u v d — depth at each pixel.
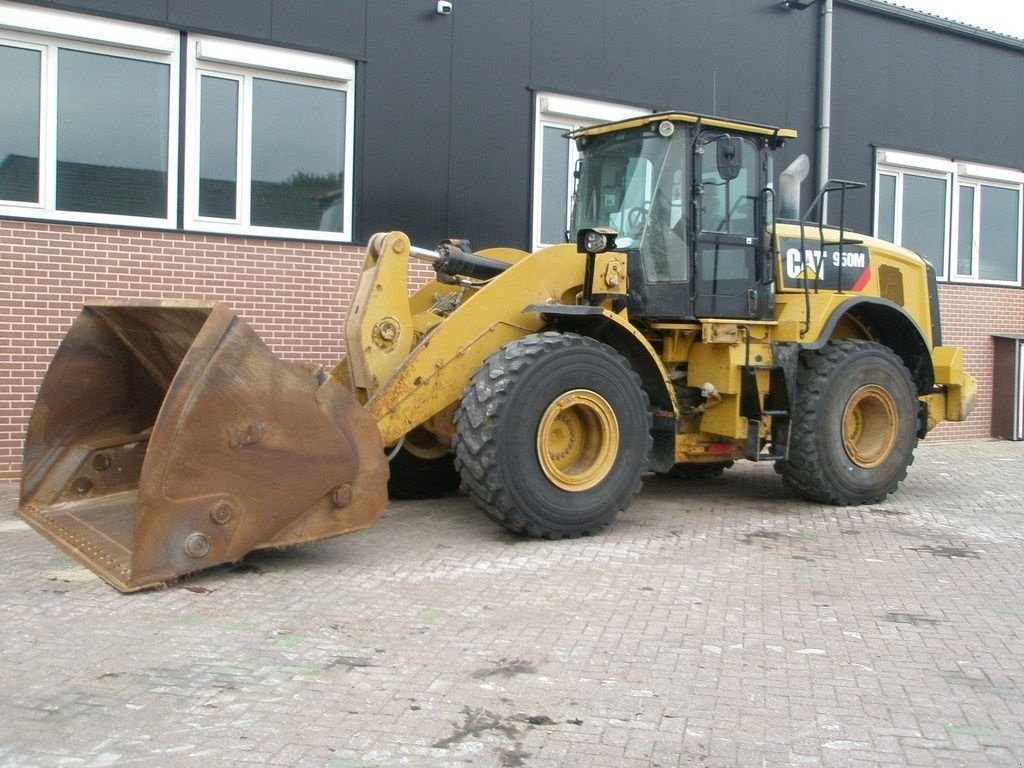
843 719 3.70
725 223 7.42
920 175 13.04
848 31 12.23
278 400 5.25
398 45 9.42
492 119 9.97
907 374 8.19
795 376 7.55
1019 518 7.55
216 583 5.19
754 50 11.60
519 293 6.64
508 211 10.12
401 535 6.46
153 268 8.42
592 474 6.47
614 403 6.51
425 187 9.63
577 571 5.63
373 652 4.24
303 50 8.98
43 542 6.02
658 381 7.02
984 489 9.00
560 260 6.82
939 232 13.26
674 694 3.88
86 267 8.16
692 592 5.28
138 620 4.57
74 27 8.06
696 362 7.49
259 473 5.21
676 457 7.33
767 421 7.67
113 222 8.38
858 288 8.47
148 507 4.93
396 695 3.80
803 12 11.91
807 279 7.76
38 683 3.84
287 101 9.03
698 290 7.26
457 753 3.34
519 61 10.08
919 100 12.85
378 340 6.34
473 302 6.46
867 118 12.45
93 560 5.20
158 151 8.55
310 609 4.80
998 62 13.52
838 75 12.19
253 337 5.18
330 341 9.21
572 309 6.42
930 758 3.39
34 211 8.09
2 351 7.91
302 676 3.96
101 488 6.17
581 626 4.66
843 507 7.91
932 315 9.15
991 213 13.76
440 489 7.88
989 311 13.46
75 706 3.64
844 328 8.66
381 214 9.43
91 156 8.30
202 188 8.73
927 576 5.75
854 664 4.27
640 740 3.47
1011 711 3.80
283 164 9.05
